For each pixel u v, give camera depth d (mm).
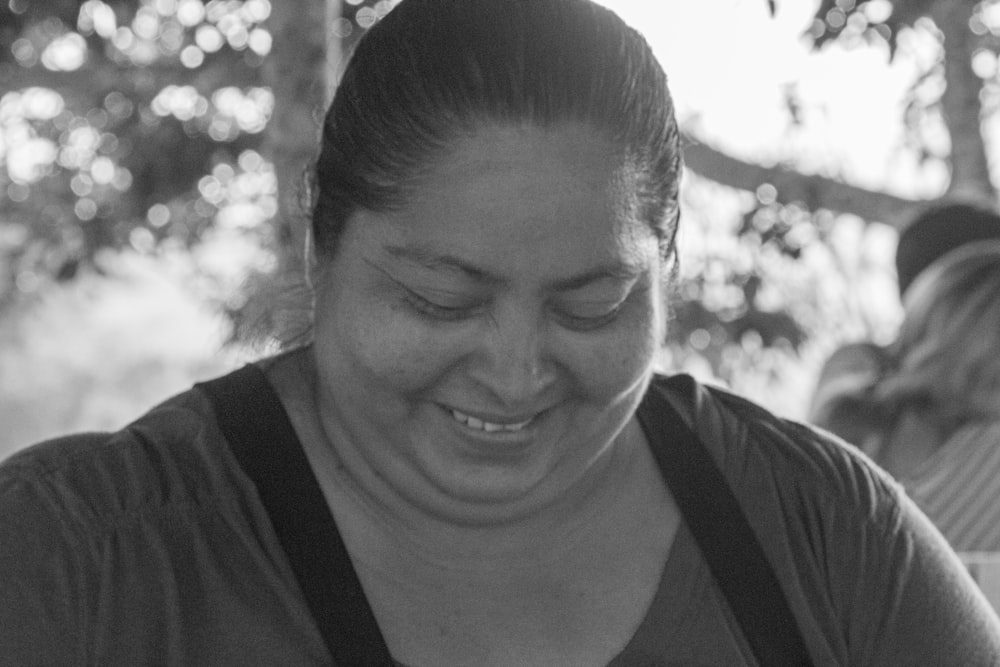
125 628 1736
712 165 5742
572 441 1832
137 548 1771
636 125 1721
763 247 5781
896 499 2078
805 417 4250
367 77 1756
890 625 1993
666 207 1789
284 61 3928
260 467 1852
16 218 6266
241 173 5918
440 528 1876
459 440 1784
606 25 1745
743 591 1925
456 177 1662
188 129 5859
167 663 1739
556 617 1885
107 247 6199
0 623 1673
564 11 1727
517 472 1805
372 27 1812
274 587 1794
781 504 2025
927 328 3945
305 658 1771
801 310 5914
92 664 1720
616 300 1744
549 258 1669
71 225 6227
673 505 1999
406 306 1739
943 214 4094
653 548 1959
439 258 1674
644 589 1930
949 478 3553
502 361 1706
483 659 1844
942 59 5352
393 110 1707
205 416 1901
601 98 1688
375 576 1862
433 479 1806
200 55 5473
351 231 1766
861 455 2129
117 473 1816
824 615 1968
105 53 5312
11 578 1697
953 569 2070
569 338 1742
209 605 1770
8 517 1739
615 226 1696
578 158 1669
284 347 2160
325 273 1846
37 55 5695
